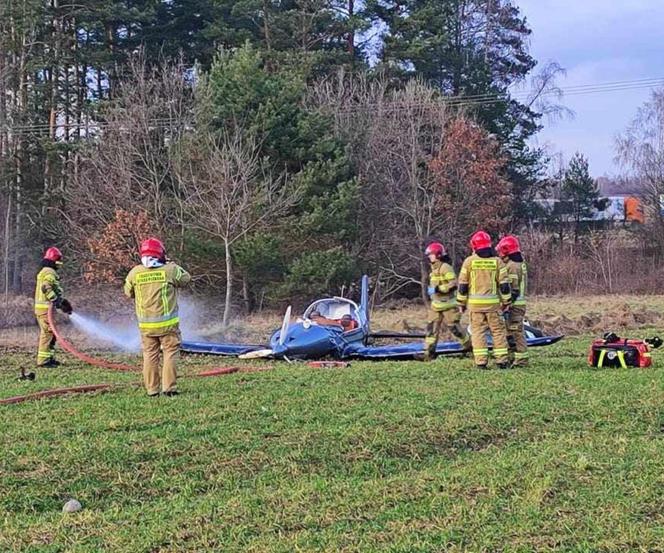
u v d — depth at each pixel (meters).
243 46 31.30
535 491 6.09
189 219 27.00
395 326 20.73
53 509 6.05
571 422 8.36
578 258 40.47
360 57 40.94
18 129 33.50
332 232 28.39
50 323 12.73
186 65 37.47
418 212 33.78
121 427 8.04
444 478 6.50
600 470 6.67
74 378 11.40
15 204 34.44
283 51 37.72
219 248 25.92
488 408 8.77
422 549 5.11
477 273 11.76
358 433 7.72
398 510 5.81
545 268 39.84
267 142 28.53
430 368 11.80
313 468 6.89
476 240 11.86
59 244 32.44
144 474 6.68
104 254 26.52
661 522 5.54
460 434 7.88
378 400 9.22
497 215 36.75
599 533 5.33
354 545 5.20
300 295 27.58
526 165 44.78
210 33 36.66
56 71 35.44
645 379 10.54
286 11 39.38
